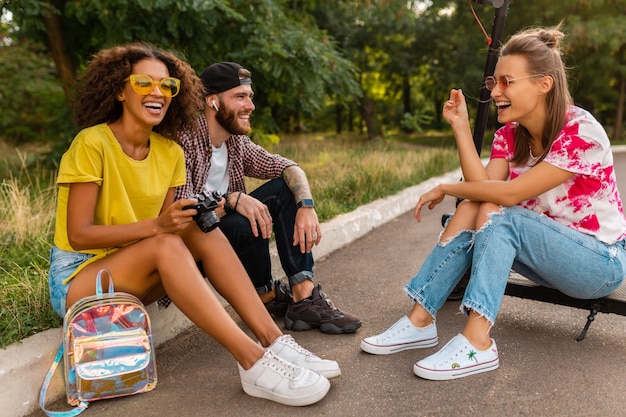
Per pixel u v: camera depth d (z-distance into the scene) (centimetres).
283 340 235
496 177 266
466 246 248
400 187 712
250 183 645
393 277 382
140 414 211
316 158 1049
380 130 2680
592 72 2000
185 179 256
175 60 237
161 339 278
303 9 1060
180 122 245
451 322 291
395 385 227
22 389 212
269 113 936
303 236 284
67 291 224
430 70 2583
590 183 238
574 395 214
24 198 454
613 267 239
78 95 230
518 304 315
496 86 244
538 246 236
